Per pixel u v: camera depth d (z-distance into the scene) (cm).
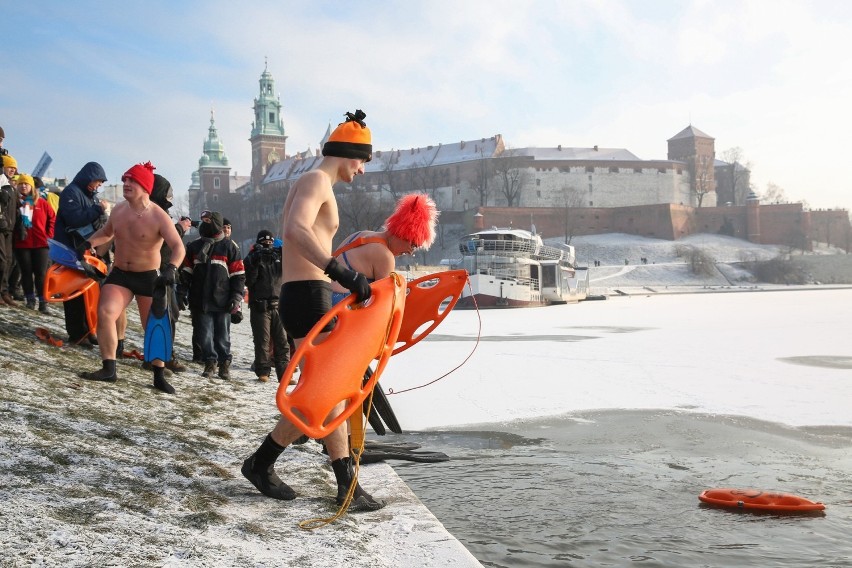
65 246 805
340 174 399
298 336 392
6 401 489
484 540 383
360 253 411
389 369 1245
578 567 341
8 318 880
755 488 494
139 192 666
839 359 1396
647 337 2048
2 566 250
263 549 306
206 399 710
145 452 445
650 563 347
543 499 465
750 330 2330
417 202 414
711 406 852
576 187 16600
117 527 306
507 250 6012
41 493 333
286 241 395
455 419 775
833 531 398
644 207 15575
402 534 350
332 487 436
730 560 352
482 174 16262
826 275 14438
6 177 975
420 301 456
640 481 511
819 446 633
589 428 721
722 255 14575
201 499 371
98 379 656
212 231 897
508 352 1577
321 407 338
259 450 394
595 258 14512
